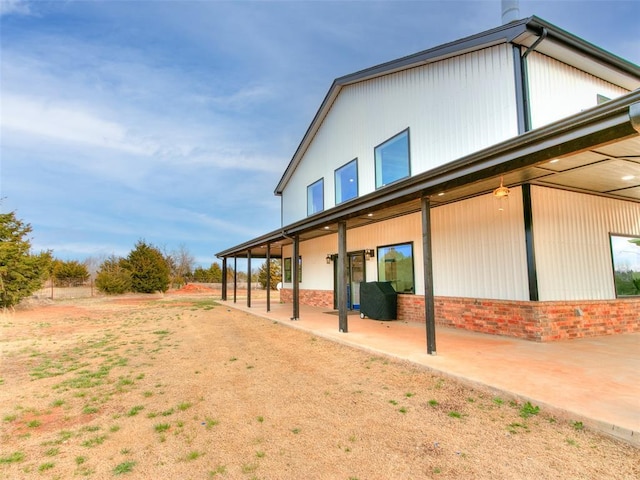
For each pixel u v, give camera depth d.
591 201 7.65
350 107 12.73
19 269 15.04
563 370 4.70
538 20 6.68
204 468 2.84
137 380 5.21
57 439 3.42
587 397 3.72
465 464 2.77
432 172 5.45
